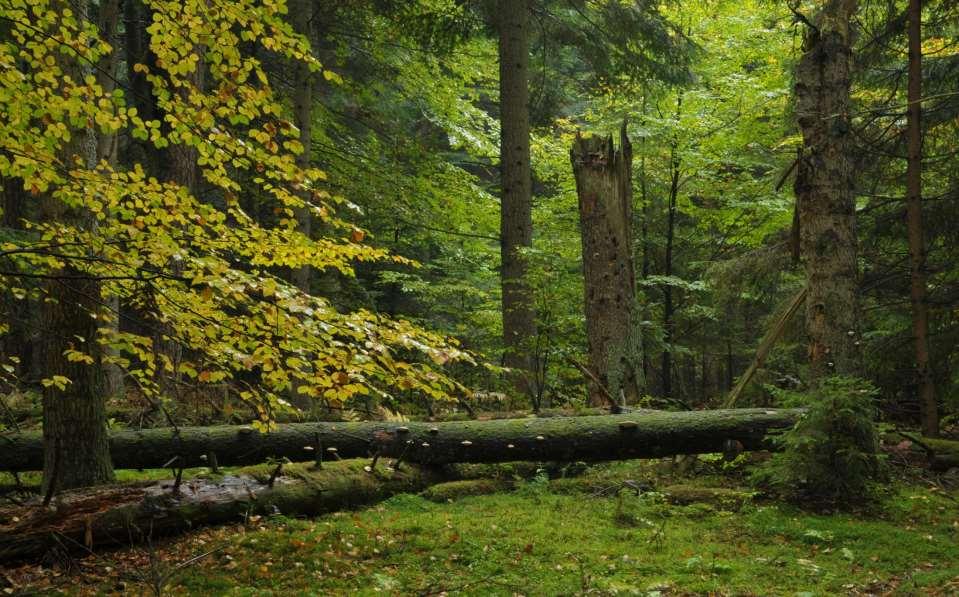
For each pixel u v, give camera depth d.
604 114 17.70
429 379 5.02
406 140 16.83
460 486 8.27
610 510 7.43
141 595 5.24
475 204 17.03
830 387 7.54
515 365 13.04
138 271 4.93
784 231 12.95
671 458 9.03
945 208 10.92
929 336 11.23
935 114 10.98
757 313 18.14
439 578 5.63
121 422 9.74
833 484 7.46
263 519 6.93
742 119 15.50
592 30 15.65
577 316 12.62
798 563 5.89
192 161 11.80
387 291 19.30
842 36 8.12
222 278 4.83
